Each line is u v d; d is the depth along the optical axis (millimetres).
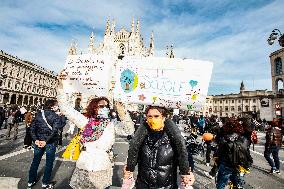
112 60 3762
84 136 3514
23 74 57250
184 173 2500
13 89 52875
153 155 2547
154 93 3484
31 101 62500
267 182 7340
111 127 3590
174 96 3420
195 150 6754
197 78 3393
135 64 3607
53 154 5582
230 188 4688
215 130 9227
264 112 32938
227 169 4633
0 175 6199
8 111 25953
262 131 32125
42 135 5406
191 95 3373
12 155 8672
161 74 3492
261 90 78062
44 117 5449
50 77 73125
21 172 6641
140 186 2576
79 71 3867
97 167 3357
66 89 3859
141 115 13906
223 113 88125
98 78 3756
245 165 4543
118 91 3629
